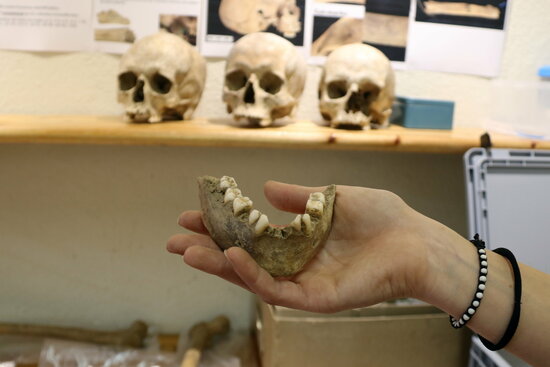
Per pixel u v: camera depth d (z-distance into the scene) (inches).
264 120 37.9
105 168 43.8
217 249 26.5
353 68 39.2
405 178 46.3
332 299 23.3
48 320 47.2
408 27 44.1
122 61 38.0
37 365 42.1
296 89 39.4
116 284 47.0
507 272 24.5
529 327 23.0
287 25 42.5
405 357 38.9
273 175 45.3
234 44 39.8
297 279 25.0
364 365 38.6
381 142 37.6
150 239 46.1
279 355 37.8
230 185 26.0
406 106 42.5
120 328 48.2
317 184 45.9
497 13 44.8
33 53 41.1
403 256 23.6
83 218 44.9
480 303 23.5
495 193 37.5
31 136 35.2
